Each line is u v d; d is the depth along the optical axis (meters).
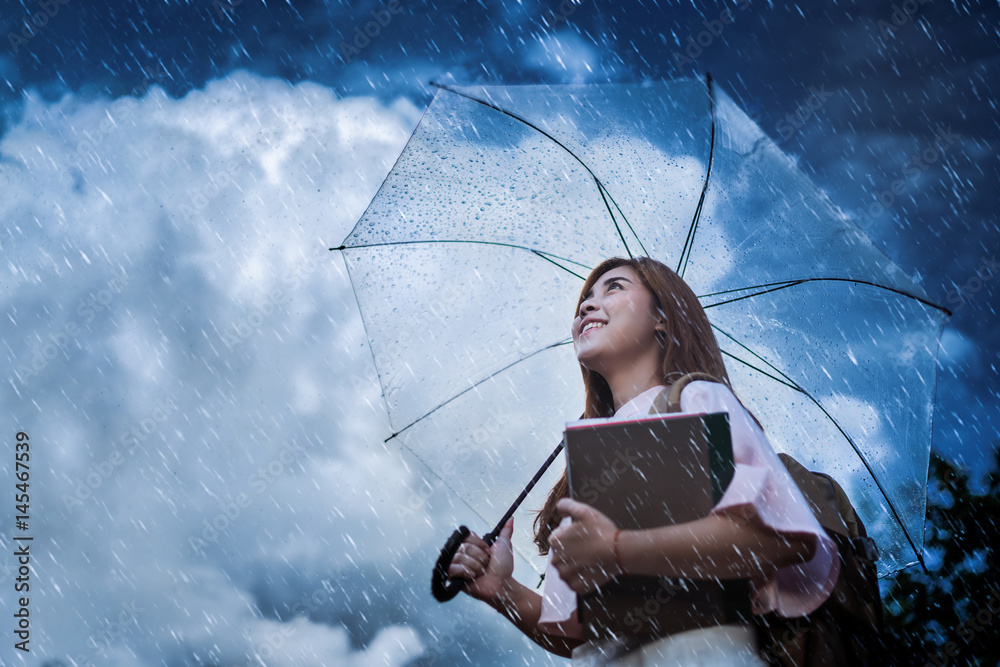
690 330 2.60
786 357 2.99
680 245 2.99
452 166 3.29
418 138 3.37
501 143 3.28
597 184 3.12
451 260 3.22
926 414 2.95
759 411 2.97
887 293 2.98
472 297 3.18
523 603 2.49
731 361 3.00
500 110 3.33
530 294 3.17
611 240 3.06
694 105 3.09
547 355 3.10
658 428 2.01
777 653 1.98
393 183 3.31
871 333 2.98
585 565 1.91
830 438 2.94
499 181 3.23
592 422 2.03
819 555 2.05
